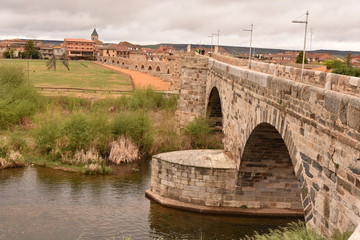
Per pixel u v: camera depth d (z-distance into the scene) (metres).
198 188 31.84
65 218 29.69
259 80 23.28
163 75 115.62
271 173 30.48
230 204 31.41
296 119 17.06
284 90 18.69
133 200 33.78
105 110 65.50
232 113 32.31
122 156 45.53
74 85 99.19
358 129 11.93
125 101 71.25
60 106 68.44
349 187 12.50
